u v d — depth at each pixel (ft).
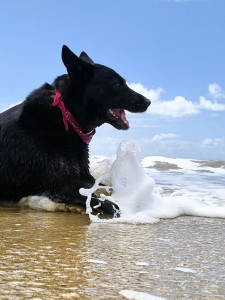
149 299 1.48
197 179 7.64
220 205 4.49
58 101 4.57
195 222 3.59
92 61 5.40
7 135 4.69
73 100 4.69
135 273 1.85
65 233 2.85
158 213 3.80
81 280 1.69
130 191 3.98
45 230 2.94
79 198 4.32
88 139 4.82
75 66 4.61
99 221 3.49
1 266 1.88
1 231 2.84
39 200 4.34
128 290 1.57
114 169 4.08
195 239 2.79
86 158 4.90
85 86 4.68
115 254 2.25
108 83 4.73
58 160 4.52
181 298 1.50
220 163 10.50
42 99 4.68
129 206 3.89
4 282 1.62
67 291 1.53
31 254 2.16
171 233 3.01
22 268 1.86
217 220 3.73
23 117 4.67
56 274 1.77
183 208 4.03
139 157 4.17
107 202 4.32
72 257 2.13
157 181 7.16
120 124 4.91
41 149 4.56
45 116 4.64
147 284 1.67
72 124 4.64
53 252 2.23
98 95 4.70
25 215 3.77
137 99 4.79
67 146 4.62
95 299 1.45
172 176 8.18
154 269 1.94
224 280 1.77
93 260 2.08
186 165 10.25
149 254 2.29
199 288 1.64
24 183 4.63
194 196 5.19
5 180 4.66
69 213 4.05
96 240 2.64
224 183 6.95
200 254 2.33
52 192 4.53
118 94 4.76
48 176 4.51
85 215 3.94
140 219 3.48
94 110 4.75
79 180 4.53
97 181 4.12
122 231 3.03
